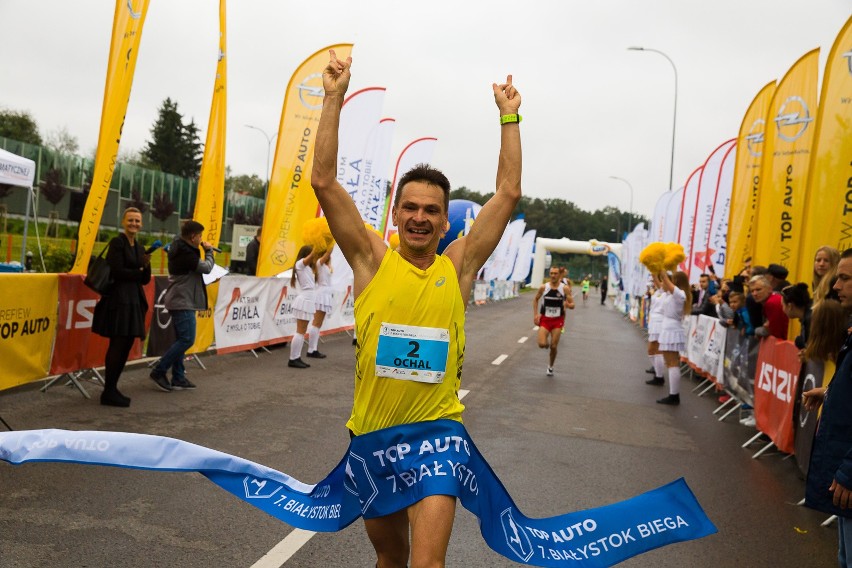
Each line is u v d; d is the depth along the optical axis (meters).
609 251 61.00
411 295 2.65
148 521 4.40
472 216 26.88
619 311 41.97
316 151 2.73
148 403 7.83
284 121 13.80
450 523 2.43
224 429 6.90
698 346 13.26
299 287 11.35
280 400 8.53
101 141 8.98
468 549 4.32
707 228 18.34
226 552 4.00
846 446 3.34
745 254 13.63
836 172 8.32
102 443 2.89
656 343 12.41
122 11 8.96
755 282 8.17
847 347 3.40
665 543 2.86
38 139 61.03
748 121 13.61
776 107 10.53
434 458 2.54
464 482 2.56
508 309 35.19
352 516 2.68
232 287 11.80
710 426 8.93
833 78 8.36
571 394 10.70
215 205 12.16
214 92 11.95
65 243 32.69
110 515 4.46
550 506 5.25
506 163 2.99
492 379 11.77
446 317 2.67
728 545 4.69
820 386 6.03
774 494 5.97
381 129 17.55
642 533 2.86
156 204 39.72
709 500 5.69
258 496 2.96
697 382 13.25
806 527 5.12
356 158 15.49
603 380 12.48
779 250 10.40
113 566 3.72
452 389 2.70
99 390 8.27
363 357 2.69
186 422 7.08
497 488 2.78
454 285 2.72
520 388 10.97
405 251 2.76
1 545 3.89
